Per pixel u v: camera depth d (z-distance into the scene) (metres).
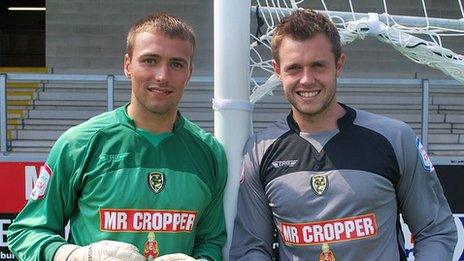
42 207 1.55
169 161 1.56
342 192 1.52
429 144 5.83
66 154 1.54
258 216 1.63
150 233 1.50
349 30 1.93
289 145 1.60
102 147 1.54
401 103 6.80
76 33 8.21
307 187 1.54
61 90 6.92
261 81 2.57
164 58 1.47
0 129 3.93
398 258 1.55
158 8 8.20
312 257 1.53
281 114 6.03
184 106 6.39
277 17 1.89
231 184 1.68
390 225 1.55
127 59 1.56
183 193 1.54
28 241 1.51
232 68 1.66
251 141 1.67
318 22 1.54
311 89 1.53
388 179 1.55
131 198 1.50
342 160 1.55
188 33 1.52
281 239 1.61
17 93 6.91
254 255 1.60
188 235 1.55
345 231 1.52
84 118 6.48
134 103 1.55
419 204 1.59
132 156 1.54
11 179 3.44
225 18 1.66
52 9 8.20
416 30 2.01
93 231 1.52
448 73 2.04
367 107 6.78
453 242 1.62
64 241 1.50
